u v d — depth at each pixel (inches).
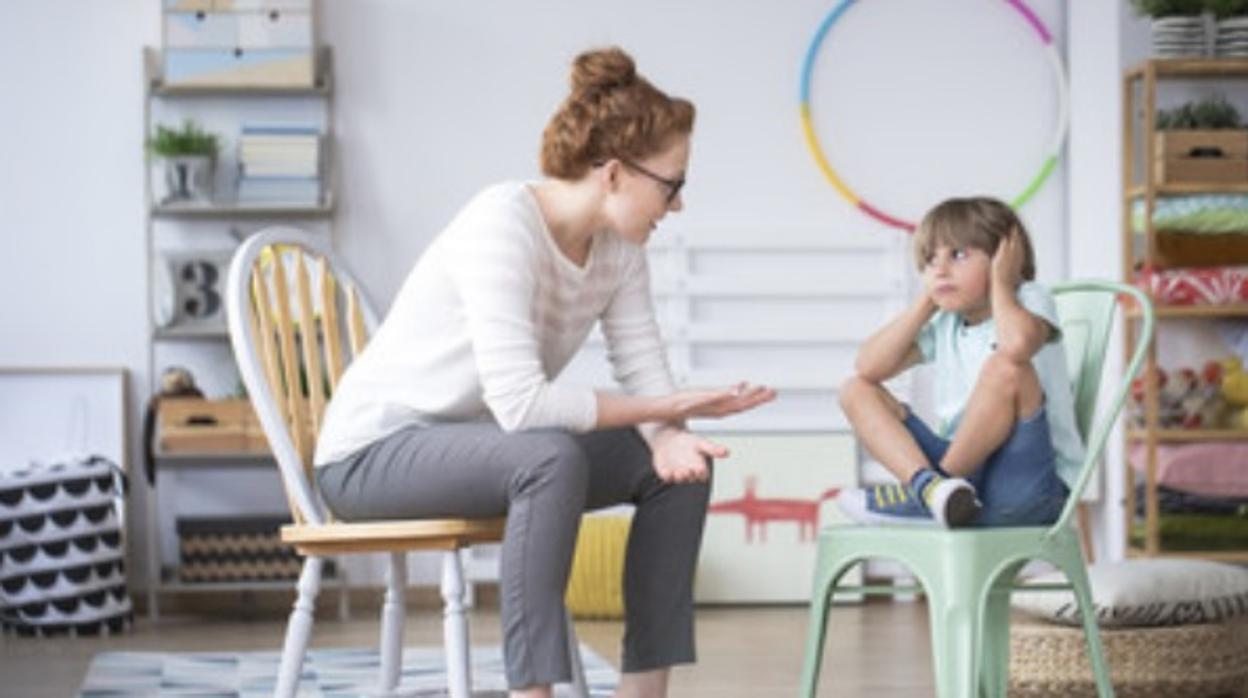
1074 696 222.2
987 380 169.2
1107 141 365.4
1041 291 172.9
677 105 157.6
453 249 158.7
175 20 354.9
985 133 375.9
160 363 365.4
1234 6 334.3
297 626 178.7
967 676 164.4
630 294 169.8
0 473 334.0
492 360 154.2
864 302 376.8
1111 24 365.1
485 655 286.5
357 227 369.4
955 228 174.2
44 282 364.5
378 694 219.3
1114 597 222.4
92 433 362.0
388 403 161.9
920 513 175.0
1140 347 172.1
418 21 370.6
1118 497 357.7
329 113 367.9
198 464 364.5
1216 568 231.9
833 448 369.4
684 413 154.6
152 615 354.6
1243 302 330.0
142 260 366.0
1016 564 171.9
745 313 375.2
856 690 244.8
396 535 162.1
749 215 374.6
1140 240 359.9
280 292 187.2
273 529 350.9
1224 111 339.3
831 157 375.9
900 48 375.9
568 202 158.9
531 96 372.2
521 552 149.5
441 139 370.9
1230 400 334.6
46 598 330.0
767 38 374.9
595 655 285.7
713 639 308.0
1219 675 225.8
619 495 160.1
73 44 364.8
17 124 363.9
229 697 245.4
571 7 372.8
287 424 185.0
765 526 367.6
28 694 257.3
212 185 357.4
